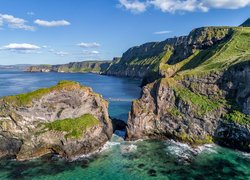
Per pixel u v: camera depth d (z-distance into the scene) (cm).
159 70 14488
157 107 6794
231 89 6650
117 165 5062
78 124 5903
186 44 16675
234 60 7588
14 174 4719
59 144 5612
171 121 6569
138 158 5359
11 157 5500
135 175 4656
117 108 9844
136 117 6506
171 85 7062
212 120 6266
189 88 7081
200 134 6231
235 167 4928
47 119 5862
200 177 4566
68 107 6097
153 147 5953
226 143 5981
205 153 5575
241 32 11562
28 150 5491
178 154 5531
